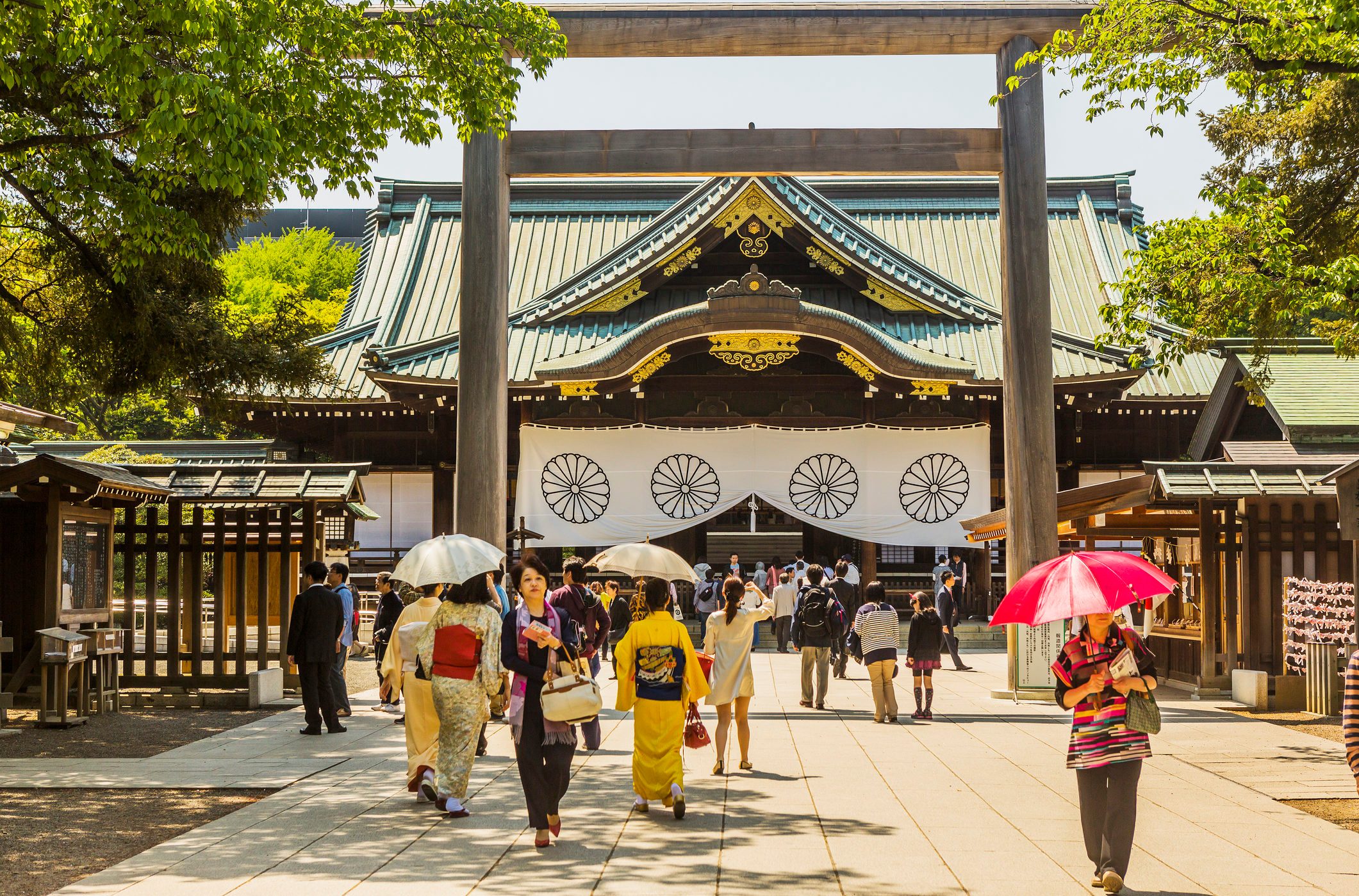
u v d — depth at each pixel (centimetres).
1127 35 1143
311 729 1249
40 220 1429
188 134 923
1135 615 2011
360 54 1088
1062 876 647
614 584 1566
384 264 3441
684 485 2714
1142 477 1580
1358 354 1328
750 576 2897
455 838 747
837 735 1241
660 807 852
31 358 1512
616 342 2641
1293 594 1500
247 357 1583
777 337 2648
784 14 1593
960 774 994
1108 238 3438
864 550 2797
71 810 855
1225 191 1254
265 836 754
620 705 816
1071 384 2652
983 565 2770
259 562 1602
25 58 1019
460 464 1560
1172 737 1215
